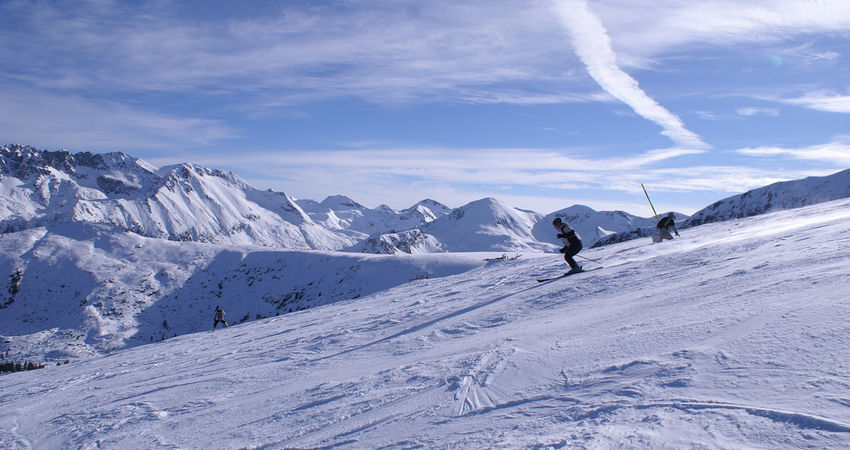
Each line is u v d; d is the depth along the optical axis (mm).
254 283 164250
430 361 5770
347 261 160250
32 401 9000
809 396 2281
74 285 159375
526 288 11766
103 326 138875
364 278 146375
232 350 12906
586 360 4043
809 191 95750
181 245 190750
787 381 2531
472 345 6250
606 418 2654
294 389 6039
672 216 17484
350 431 3764
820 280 4531
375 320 13156
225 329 22250
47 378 13047
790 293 4359
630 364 3586
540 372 4062
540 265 18828
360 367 6809
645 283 8047
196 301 157750
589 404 2984
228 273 172500
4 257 169000
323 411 4566
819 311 3494
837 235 7633
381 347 8250
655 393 2871
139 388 8641
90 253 179125
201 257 181750
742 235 12891
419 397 4238
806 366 2654
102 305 149125
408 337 8633
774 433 1999
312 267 164500
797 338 3107
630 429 2379
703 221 108312
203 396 6754
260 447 3898
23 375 15211
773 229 12867
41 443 5703
